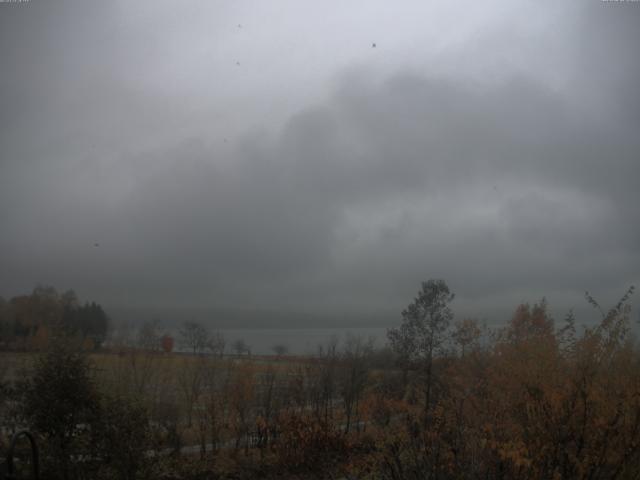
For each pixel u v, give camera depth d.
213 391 22.14
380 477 9.63
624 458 7.64
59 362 12.06
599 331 8.94
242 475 16.88
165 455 16.84
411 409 14.42
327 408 22.36
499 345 12.83
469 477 8.05
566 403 8.16
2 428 13.31
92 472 11.55
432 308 21.00
